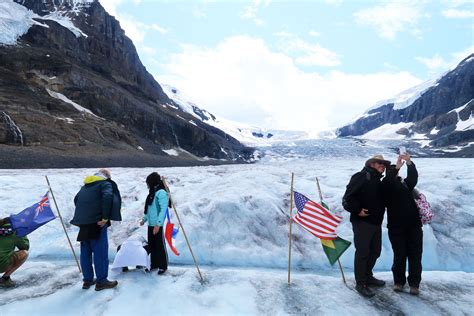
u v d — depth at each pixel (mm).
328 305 4809
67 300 4820
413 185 5102
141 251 5852
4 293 5113
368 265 5297
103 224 4977
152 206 5836
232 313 4574
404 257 5195
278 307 4742
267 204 8789
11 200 9953
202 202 8867
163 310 4621
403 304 4883
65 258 7445
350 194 5020
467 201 9312
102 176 5289
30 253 7520
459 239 7828
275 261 7352
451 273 6074
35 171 20031
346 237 7930
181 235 7758
